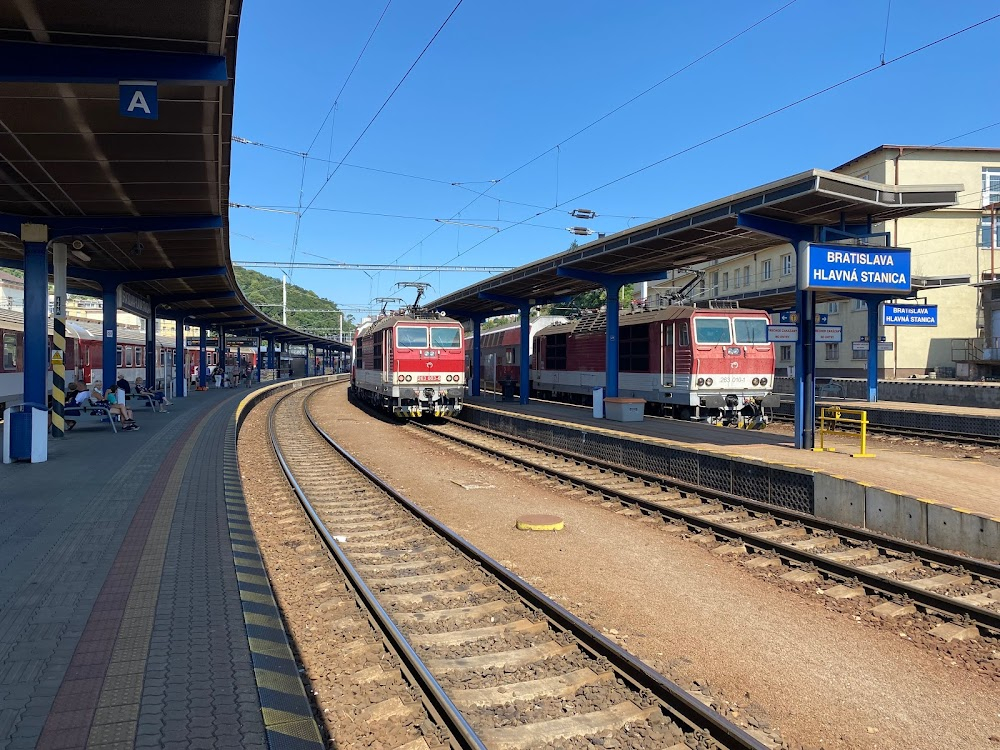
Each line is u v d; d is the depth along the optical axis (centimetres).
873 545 864
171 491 957
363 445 1906
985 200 3794
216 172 1152
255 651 446
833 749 433
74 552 662
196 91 836
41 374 1333
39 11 695
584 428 1630
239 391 3747
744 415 2097
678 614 654
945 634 610
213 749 328
